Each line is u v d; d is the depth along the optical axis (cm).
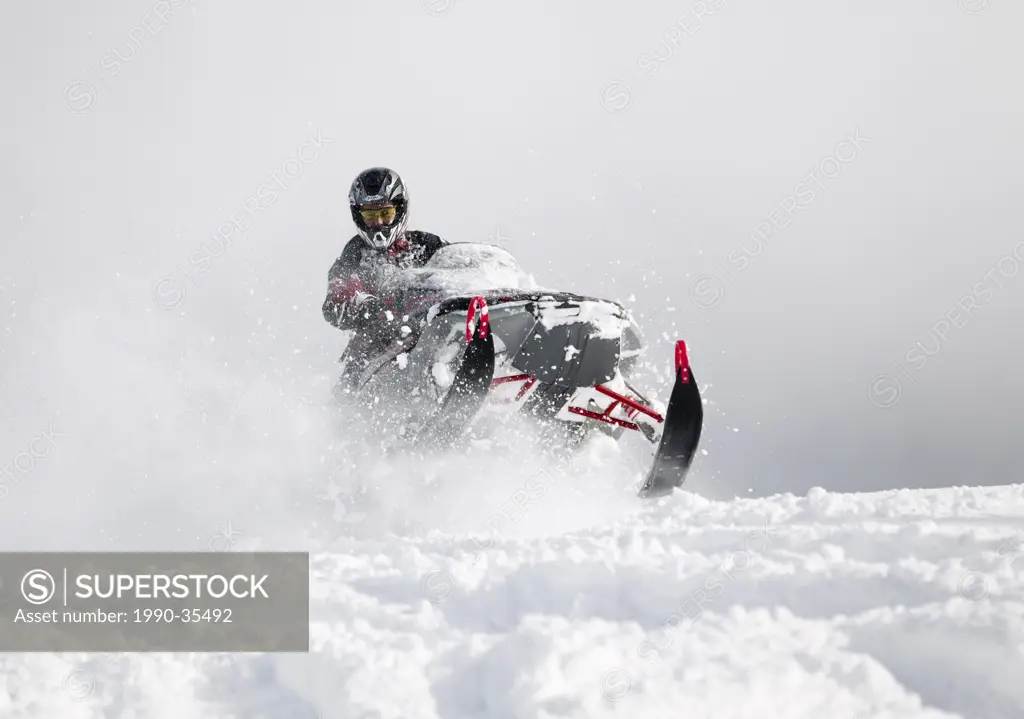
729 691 1047
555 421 2244
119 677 1136
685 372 2216
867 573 1268
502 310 2119
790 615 1201
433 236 2634
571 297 2173
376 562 1539
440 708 1070
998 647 1078
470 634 1200
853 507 1720
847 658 1103
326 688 1100
